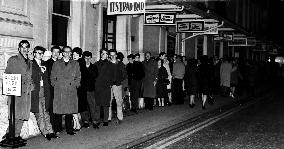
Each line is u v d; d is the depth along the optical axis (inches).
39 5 360.2
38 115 299.6
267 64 1323.8
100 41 471.2
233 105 614.2
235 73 714.8
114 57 380.8
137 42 581.0
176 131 364.8
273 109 568.4
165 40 686.5
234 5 1236.5
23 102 273.0
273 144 312.0
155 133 336.5
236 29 809.5
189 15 599.5
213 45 990.4
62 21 415.5
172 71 594.2
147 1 465.1
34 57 303.0
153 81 498.0
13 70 272.4
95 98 355.6
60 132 331.0
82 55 366.9
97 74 352.2
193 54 845.8
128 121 400.8
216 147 297.3
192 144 306.5
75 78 315.3
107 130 344.2
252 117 477.7
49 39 374.9
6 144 264.5
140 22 581.3
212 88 583.8
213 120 445.1
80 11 431.8
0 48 300.4
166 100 558.3
